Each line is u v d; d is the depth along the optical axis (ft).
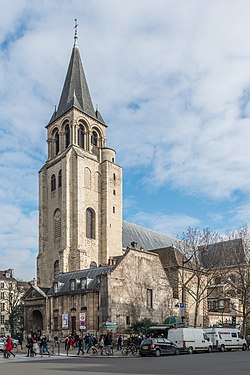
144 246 254.68
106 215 231.91
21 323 230.89
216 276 187.62
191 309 199.62
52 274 225.56
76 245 214.28
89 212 229.04
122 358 101.50
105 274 143.64
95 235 227.20
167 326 132.77
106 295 141.18
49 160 246.88
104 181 237.86
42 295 166.50
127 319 146.82
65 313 148.66
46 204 238.48
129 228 257.96
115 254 230.89
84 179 228.84
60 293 158.40
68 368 71.41
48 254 230.27
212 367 70.74
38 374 60.13
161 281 169.89
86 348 128.16
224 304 225.15
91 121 248.52
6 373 62.23
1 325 318.45
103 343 121.70
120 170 250.16
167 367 71.36
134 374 58.90
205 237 186.80
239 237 200.54
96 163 240.12
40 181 242.37
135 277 155.63
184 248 188.65
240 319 220.64
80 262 209.26
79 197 221.66
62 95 258.98
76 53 266.36
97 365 77.87
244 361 85.35
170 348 110.83
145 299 158.40
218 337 133.18
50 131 251.80
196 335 122.93
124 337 132.67
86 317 146.51
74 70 260.42
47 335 157.07
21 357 107.24
